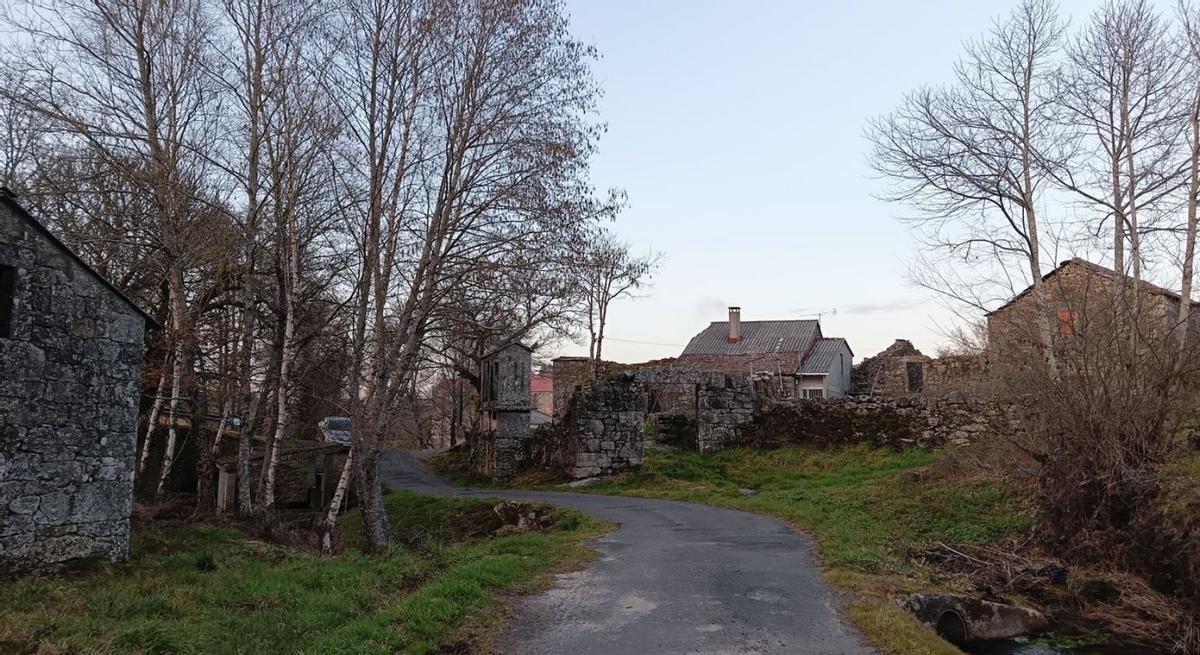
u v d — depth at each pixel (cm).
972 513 1373
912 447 2088
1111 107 1531
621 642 728
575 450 2322
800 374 3828
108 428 970
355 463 1435
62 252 935
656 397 3008
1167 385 1192
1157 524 1056
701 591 928
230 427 2359
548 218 1443
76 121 1430
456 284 1447
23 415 885
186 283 1694
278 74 1504
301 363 1812
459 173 1423
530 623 791
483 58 1420
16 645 614
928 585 981
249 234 1445
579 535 1365
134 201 1606
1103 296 1353
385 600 879
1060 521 1195
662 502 1870
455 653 693
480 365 3005
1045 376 1297
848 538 1252
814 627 777
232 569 999
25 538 877
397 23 1423
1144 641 916
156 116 1627
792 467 2156
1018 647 893
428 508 2019
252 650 666
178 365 1544
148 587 863
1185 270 1437
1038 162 1577
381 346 1420
